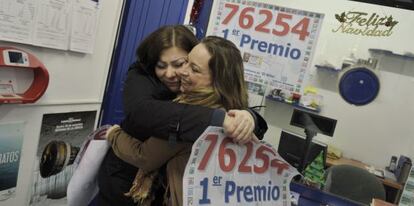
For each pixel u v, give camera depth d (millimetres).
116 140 1090
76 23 1677
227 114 842
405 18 3941
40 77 1545
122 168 1144
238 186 874
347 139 4227
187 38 1103
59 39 1605
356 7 4094
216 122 825
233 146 864
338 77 4230
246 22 1714
